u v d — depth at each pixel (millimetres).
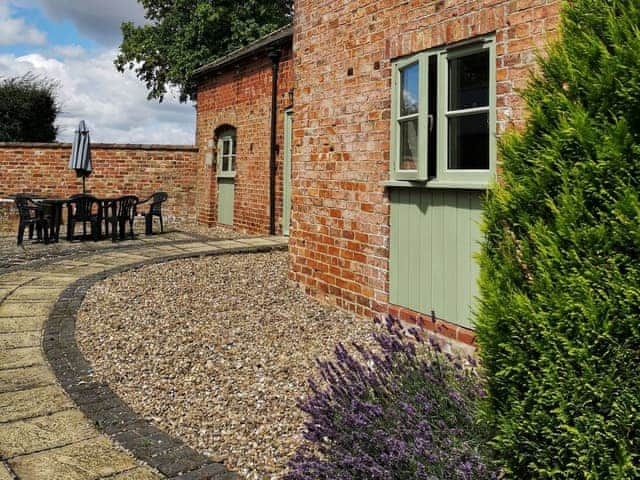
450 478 2170
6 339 4938
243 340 4973
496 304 2127
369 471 2258
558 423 1905
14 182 15672
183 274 7961
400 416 2479
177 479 2635
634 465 1758
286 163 11516
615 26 1889
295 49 6945
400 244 5234
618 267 1781
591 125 1894
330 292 6309
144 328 5301
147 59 23141
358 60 5773
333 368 2994
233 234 12891
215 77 14430
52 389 3791
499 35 4188
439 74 4758
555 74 2117
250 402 3627
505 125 4137
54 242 11266
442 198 4711
